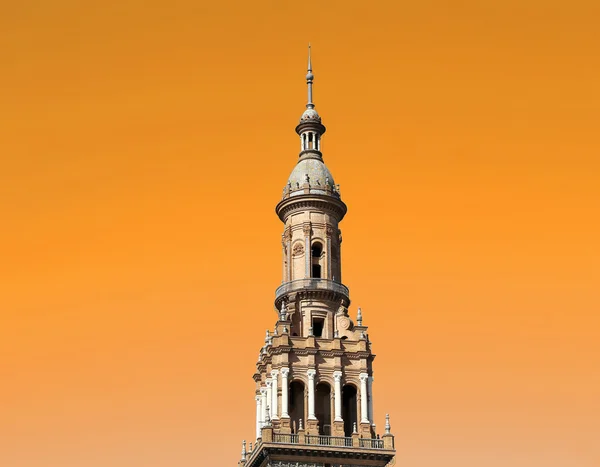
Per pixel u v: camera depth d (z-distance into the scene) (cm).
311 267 16950
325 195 17288
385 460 15788
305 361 16112
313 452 15550
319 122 18138
